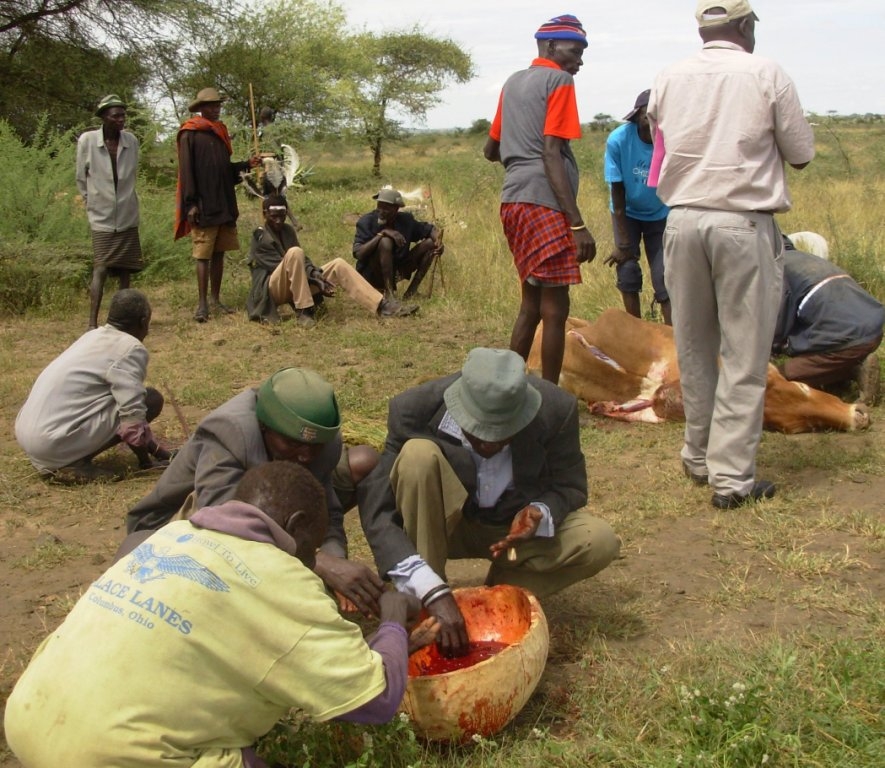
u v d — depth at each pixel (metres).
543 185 6.20
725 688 3.35
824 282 6.55
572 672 3.71
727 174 4.93
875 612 4.00
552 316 6.35
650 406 6.72
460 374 3.82
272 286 9.58
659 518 5.18
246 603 2.68
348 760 3.12
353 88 30.53
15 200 11.53
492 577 4.02
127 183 9.58
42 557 4.95
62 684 2.62
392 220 10.35
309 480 2.94
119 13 25.55
